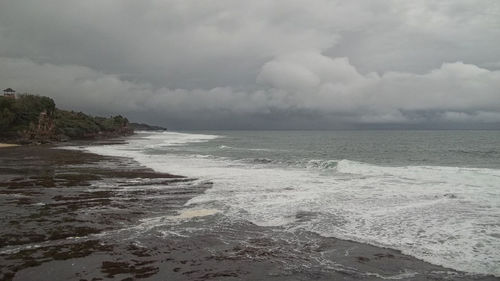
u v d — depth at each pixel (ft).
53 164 89.20
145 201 45.62
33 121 242.99
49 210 40.40
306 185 57.57
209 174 71.31
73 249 27.71
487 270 23.81
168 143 230.07
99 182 60.90
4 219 36.32
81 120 329.93
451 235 30.99
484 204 42.16
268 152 141.49
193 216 38.14
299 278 22.86
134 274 23.18
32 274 22.95
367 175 68.33
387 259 25.96
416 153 133.39
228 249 28.12
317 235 31.65
